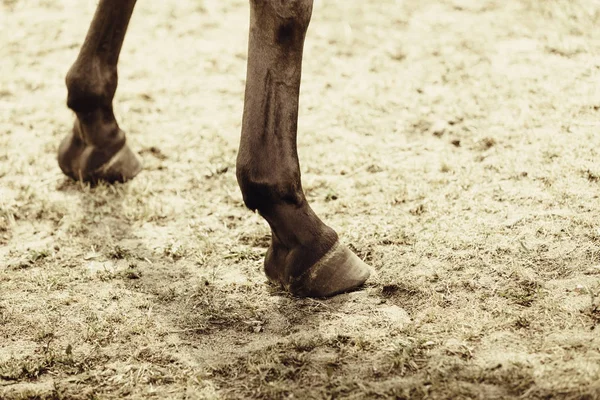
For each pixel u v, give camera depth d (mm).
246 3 6559
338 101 4746
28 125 4746
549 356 2486
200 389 2527
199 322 2918
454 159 3959
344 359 2615
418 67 5094
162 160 4305
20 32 6203
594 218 3252
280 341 2729
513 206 3434
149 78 5305
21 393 2551
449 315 2801
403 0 6270
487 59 5043
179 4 6602
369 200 3672
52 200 3947
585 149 3781
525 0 5906
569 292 2830
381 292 2998
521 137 4031
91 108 3928
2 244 3596
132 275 3264
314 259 2945
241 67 5398
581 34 5242
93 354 2770
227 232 3553
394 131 4352
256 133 2770
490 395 2352
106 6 3754
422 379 2461
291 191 2855
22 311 3053
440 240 3248
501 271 3014
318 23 5984
